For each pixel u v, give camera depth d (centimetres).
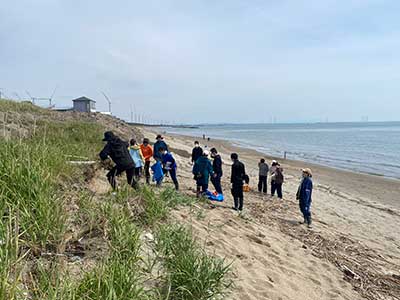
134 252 380
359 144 6256
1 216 326
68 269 312
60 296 264
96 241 401
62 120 1783
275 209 1086
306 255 654
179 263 386
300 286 500
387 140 7325
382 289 573
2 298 244
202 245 529
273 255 598
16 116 1244
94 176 688
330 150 5022
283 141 7369
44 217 365
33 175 419
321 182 2208
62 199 438
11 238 298
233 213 847
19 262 300
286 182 1933
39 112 1844
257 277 482
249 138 8738
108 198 535
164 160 996
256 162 3111
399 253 851
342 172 2758
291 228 867
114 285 297
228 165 2352
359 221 1170
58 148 662
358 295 529
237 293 418
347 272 616
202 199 877
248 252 573
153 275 384
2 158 443
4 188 381
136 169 909
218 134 11600
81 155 749
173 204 689
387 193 1944
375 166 3234
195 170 955
